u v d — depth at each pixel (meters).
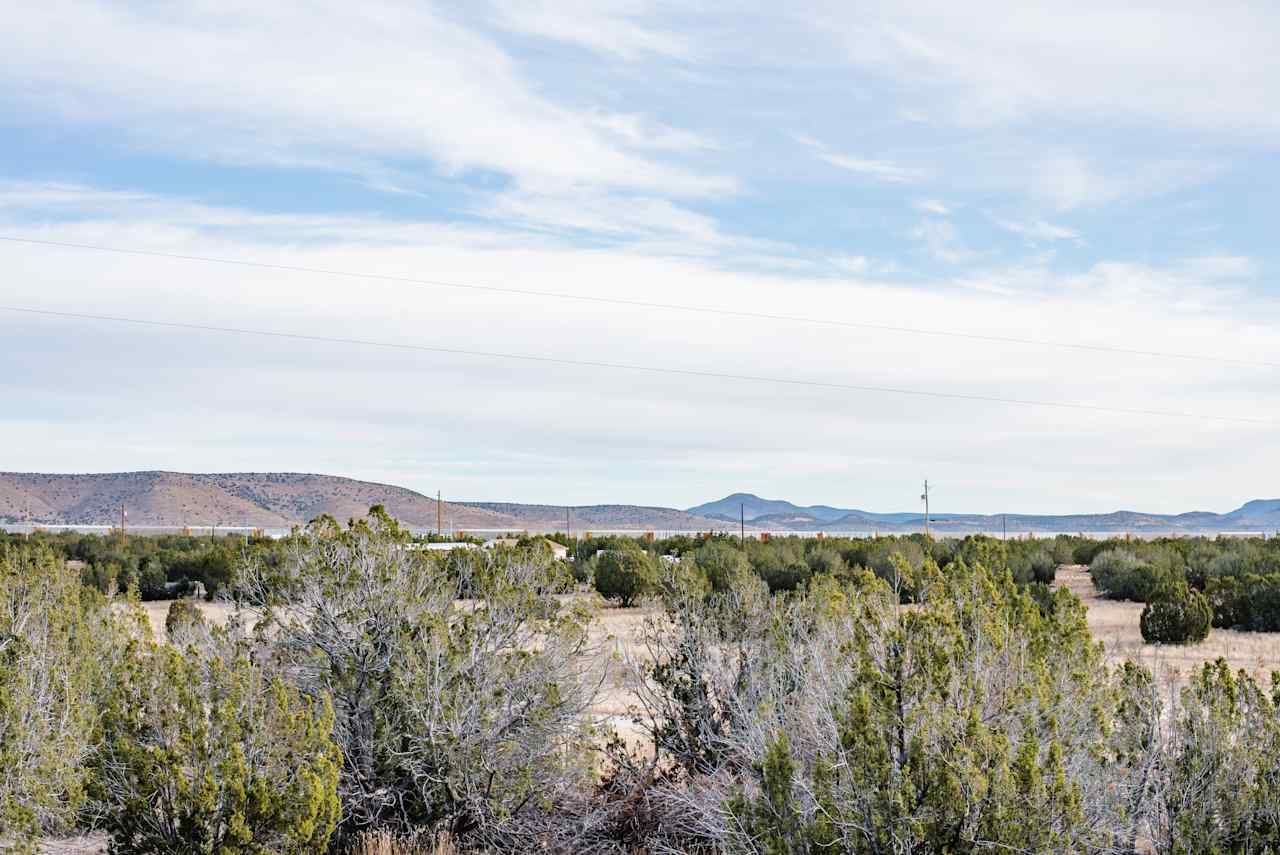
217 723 9.21
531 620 11.87
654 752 12.27
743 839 8.33
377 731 11.07
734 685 11.27
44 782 9.69
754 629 12.10
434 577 12.30
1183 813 8.85
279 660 11.34
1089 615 35.22
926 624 8.26
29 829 9.63
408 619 11.61
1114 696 9.84
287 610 11.64
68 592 12.95
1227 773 9.09
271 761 9.12
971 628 8.88
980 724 7.77
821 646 9.60
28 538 41.62
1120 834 8.72
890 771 7.75
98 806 9.45
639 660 12.36
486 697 11.01
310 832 8.83
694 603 12.24
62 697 10.77
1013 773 7.68
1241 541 55.81
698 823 9.80
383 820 10.98
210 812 8.85
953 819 7.61
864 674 8.14
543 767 11.12
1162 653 23.77
